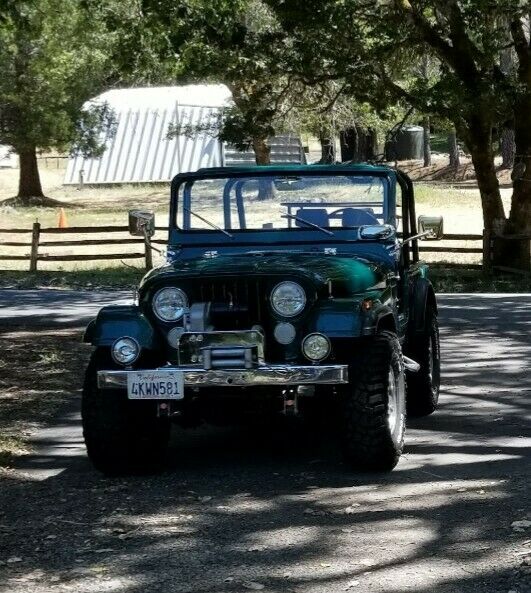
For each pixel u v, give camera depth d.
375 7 23.17
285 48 22.97
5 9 19.53
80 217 43.19
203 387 7.62
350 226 8.91
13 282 23.75
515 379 11.74
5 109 45.03
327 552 6.13
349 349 7.95
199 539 6.44
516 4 21.97
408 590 5.52
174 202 9.14
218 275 7.71
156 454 8.04
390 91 22.88
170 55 22.73
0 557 6.20
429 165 63.19
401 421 8.05
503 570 5.74
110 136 46.62
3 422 9.98
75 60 42.41
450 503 7.02
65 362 13.30
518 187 24.55
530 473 7.74
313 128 38.22
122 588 5.68
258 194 9.02
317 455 8.47
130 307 7.96
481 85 22.28
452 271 24.66
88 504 7.26
